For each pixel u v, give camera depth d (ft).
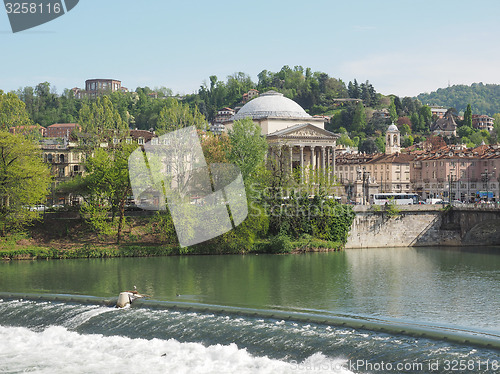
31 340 180.86
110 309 203.51
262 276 282.15
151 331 179.22
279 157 458.91
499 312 201.87
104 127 473.26
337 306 211.61
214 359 157.28
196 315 191.52
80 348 172.45
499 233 444.14
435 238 435.12
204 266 313.12
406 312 201.36
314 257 357.61
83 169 540.52
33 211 363.56
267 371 147.13
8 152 350.64
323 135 624.59
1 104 427.74
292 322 179.73
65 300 220.43
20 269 298.97
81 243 364.58
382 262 337.52
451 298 228.22
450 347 150.20
